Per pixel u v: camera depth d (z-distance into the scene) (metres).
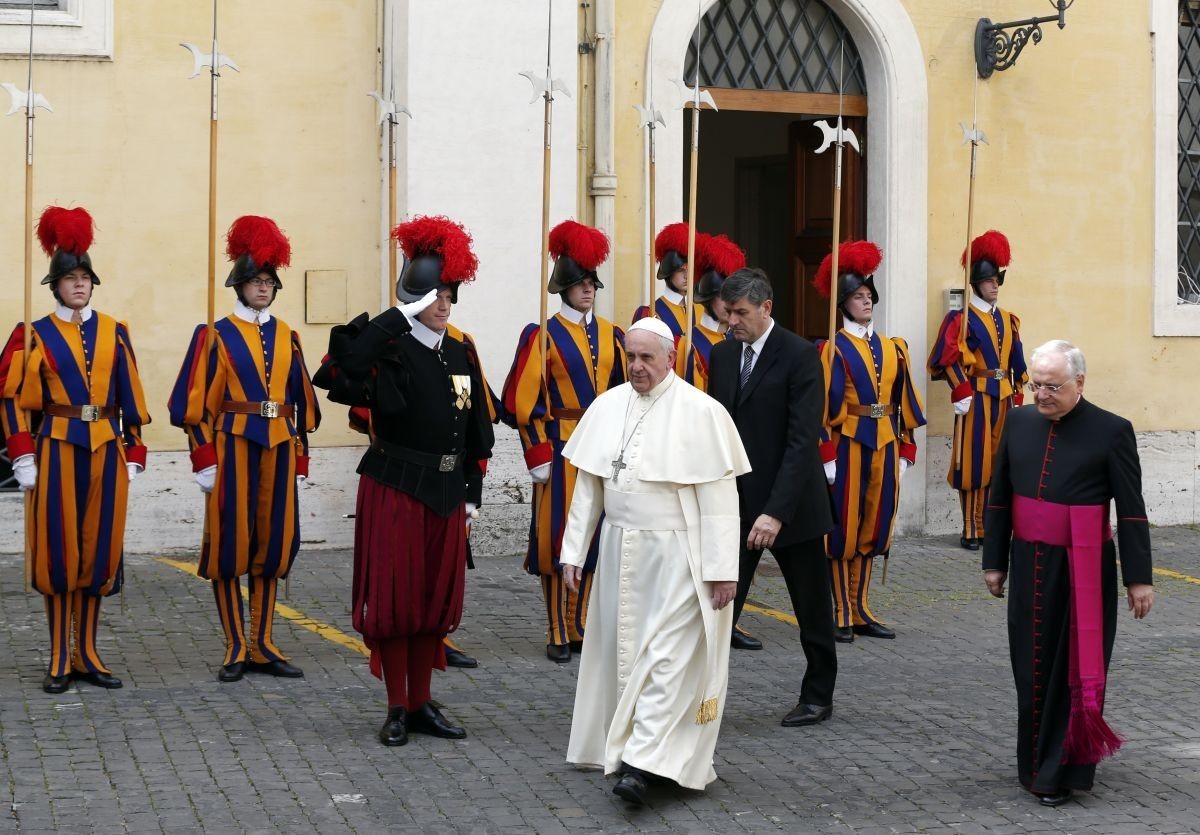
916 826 5.35
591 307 7.91
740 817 5.41
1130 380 12.16
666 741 5.46
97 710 6.48
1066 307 11.95
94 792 5.46
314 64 9.88
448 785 5.65
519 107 10.05
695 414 5.63
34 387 6.80
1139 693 7.20
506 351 10.08
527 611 8.65
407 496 6.08
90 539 6.81
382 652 6.14
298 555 9.84
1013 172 11.76
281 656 7.21
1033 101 11.79
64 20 9.39
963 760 6.11
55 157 9.42
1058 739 5.61
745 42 11.09
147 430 9.60
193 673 7.11
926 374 11.50
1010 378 11.23
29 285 6.94
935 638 8.31
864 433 8.30
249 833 5.11
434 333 6.19
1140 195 12.13
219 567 7.00
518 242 10.09
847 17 11.29
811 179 11.91
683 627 5.53
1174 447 12.31
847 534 8.18
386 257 9.95
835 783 5.80
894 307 11.35
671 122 10.63
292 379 7.29
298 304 9.90
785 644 8.07
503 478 10.18
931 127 11.49
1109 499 5.67
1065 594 5.62
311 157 9.89
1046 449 5.68
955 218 11.59
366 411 7.17
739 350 6.61
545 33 10.09
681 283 8.55
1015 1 11.69
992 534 5.84
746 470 5.64
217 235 9.73
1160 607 9.23
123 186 9.55
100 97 9.49
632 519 5.62
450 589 6.19
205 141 9.68
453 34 9.88
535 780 5.73
